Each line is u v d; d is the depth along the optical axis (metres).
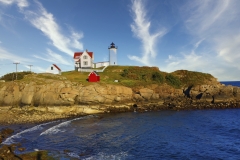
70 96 50.09
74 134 31.38
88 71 77.94
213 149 25.11
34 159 20.88
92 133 32.03
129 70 77.19
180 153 23.69
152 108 55.78
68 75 69.94
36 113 47.09
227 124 38.50
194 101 60.66
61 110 49.06
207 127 36.16
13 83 53.94
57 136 30.28
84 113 49.88
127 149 24.77
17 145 25.69
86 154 22.92
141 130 33.81
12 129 34.97
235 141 28.27
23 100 50.47
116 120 42.25
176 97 63.84
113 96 54.12
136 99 58.12
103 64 87.81
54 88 51.06
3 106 50.72
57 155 22.36
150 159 21.84
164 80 69.50
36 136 30.28
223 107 57.53
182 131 33.22
